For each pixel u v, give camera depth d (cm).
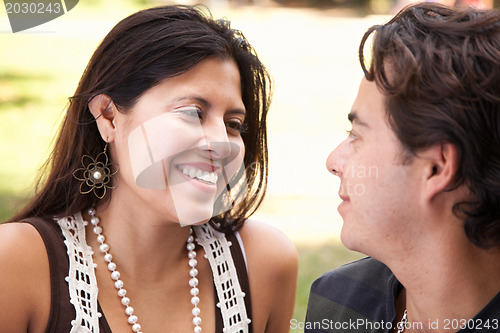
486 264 116
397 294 137
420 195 115
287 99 684
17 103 670
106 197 143
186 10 139
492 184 108
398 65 112
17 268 131
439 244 116
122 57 132
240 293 150
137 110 133
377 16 1501
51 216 143
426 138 110
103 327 136
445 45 110
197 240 152
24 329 134
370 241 121
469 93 107
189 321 146
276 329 165
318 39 1152
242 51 140
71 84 761
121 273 143
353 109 122
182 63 130
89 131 141
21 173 459
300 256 326
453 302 118
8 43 945
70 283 135
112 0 1259
